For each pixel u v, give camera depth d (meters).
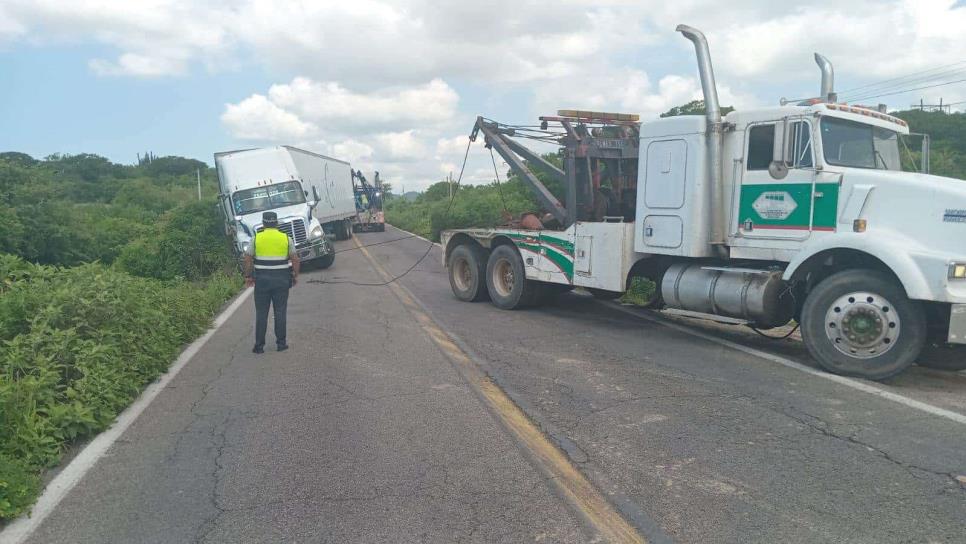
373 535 3.75
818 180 7.38
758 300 7.69
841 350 6.94
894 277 6.70
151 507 4.17
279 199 20.06
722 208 8.27
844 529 3.73
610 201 10.62
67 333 6.29
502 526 3.83
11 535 3.84
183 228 20.73
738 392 6.38
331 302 12.99
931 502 4.04
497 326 10.02
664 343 8.67
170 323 8.98
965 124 12.38
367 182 42.00
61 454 5.08
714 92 8.20
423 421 5.68
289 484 4.47
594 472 4.56
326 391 6.68
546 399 6.24
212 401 6.43
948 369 7.21
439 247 28.12
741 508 4.00
